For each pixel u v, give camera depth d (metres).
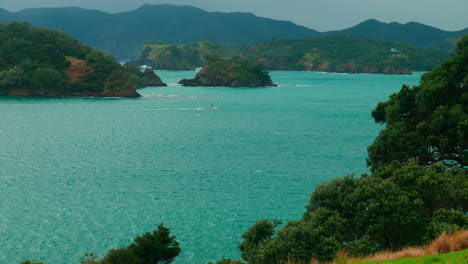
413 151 46.41
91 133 137.62
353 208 33.34
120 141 124.31
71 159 100.06
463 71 49.75
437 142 44.91
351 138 130.00
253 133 139.88
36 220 61.16
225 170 90.62
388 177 38.94
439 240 24.16
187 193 74.44
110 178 83.75
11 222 60.22
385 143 49.34
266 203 69.06
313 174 87.12
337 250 29.28
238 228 58.84
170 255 41.06
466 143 43.06
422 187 34.19
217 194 73.94
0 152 106.94
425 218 32.12
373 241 30.41
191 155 105.69
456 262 18.52
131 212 64.88
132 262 37.91
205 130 145.88
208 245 53.53
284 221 61.06
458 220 29.69
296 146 117.38
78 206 67.25
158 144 120.12
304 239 30.30
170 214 64.19
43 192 74.25
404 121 52.34
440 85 47.75
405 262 20.58
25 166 92.62
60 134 135.00
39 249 51.88
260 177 84.94
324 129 148.38
